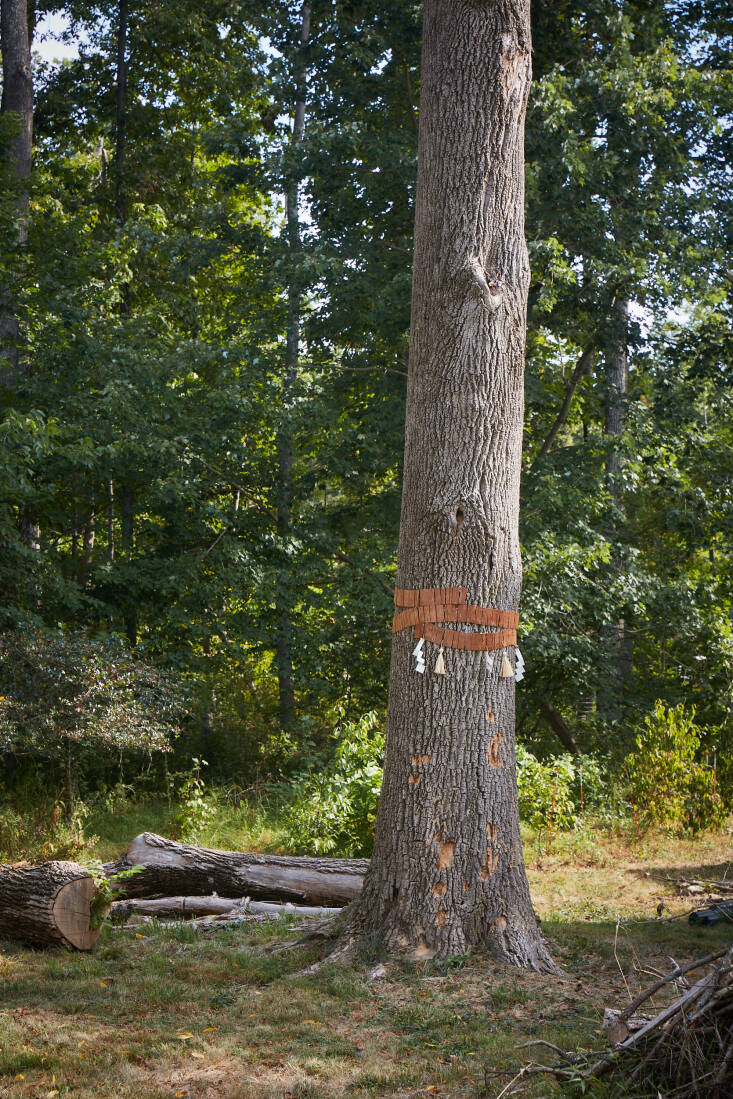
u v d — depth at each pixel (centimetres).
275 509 1830
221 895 900
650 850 1221
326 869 912
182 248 1792
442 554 672
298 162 1684
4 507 1430
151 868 886
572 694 1828
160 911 860
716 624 1812
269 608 1762
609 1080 421
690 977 585
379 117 1753
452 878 644
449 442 679
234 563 1698
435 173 697
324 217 1717
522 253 702
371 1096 445
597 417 2152
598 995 582
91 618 1722
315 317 1777
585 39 1720
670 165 1616
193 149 2217
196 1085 458
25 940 733
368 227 1738
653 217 1575
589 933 789
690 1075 405
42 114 2181
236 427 1733
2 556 1465
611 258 1564
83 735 1176
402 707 670
